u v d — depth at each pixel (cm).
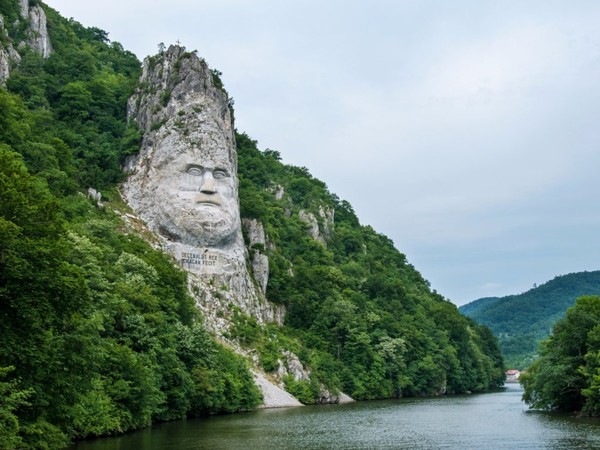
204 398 8656
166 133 13738
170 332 8444
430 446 5912
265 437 6469
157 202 13288
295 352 13188
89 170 13312
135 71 18850
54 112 14550
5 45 14512
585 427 7412
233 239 13750
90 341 4919
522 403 12731
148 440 5941
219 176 13750
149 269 8944
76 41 18438
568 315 9250
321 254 19038
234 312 12788
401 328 16425
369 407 11556
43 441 4522
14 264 4000
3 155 4575
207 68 14662
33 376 4422
